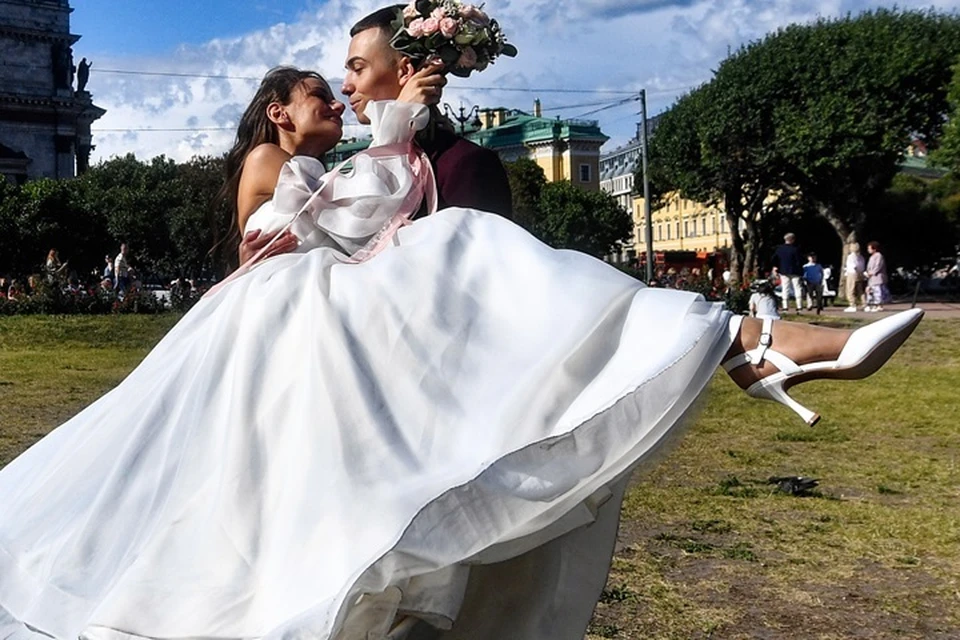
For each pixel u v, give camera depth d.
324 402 2.01
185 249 53.00
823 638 3.72
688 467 6.91
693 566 4.57
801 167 34.22
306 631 1.69
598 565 2.27
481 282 2.20
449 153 2.71
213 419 2.15
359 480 1.89
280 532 1.91
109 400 2.44
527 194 66.56
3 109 59.84
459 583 1.90
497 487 1.83
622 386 1.96
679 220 90.44
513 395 1.99
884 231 46.03
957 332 16.64
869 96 33.12
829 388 11.48
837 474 6.72
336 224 2.48
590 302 2.09
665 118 38.78
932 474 6.75
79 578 2.04
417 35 2.69
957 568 4.61
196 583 1.92
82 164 66.62
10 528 2.25
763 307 17.25
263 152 2.72
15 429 7.59
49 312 21.39
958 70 29.92
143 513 2.10
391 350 2.08
